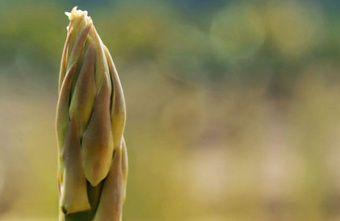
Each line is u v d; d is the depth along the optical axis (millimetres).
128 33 3639
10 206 2412
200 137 2787
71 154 401
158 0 5000
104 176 402
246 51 3436
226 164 2637
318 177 2217
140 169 2012
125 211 1963
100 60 401
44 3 4293
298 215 2242
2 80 3838
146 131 2199
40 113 3088
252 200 2520
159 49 3588
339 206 2201
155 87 2666
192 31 4156
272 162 2570
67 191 402
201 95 3076
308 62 3271
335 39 3555
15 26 4172
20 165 2471
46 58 4109
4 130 2586
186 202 2193
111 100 402
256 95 3055
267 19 3391
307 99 2412
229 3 4977
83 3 4508
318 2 4324
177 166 2143
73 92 401
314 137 2262
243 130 2750
